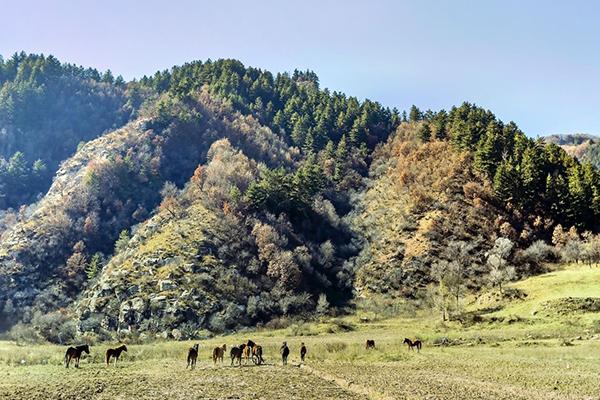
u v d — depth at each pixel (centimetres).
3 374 4225
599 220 13175
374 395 3278
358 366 4906
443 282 11669
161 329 10438
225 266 12888
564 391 3303
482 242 13312
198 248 13112
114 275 12144
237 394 3241
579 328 7150
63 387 3447
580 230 13050
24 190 19375
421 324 10031
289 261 13338
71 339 10350
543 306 8581
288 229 15275
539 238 13188
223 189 16550
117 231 15788
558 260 12325
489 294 10462
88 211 15988
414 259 13562
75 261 13725
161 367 4831
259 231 14312
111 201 16712
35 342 10069
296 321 11606
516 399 3048
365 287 13475
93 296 11681
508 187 14225
